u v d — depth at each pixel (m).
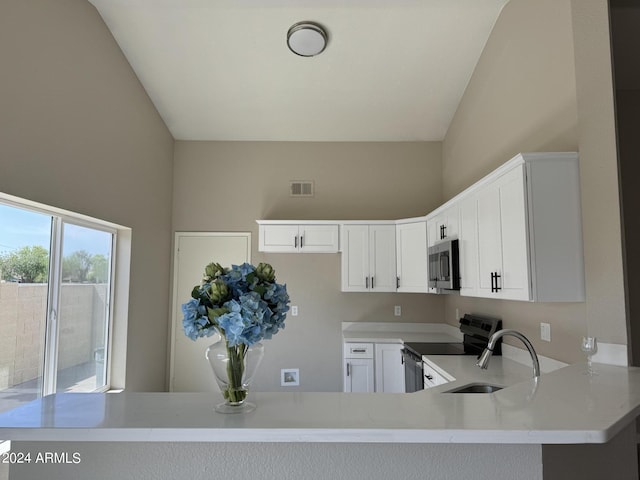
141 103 3.94
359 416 1.16
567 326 2.30
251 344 1.16
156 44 3.49
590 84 2.14
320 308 4.73
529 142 2.71
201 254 4.75
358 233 4.48
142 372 3.97
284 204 4.82
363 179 4.87
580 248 2.11
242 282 1.20
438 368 2.79
